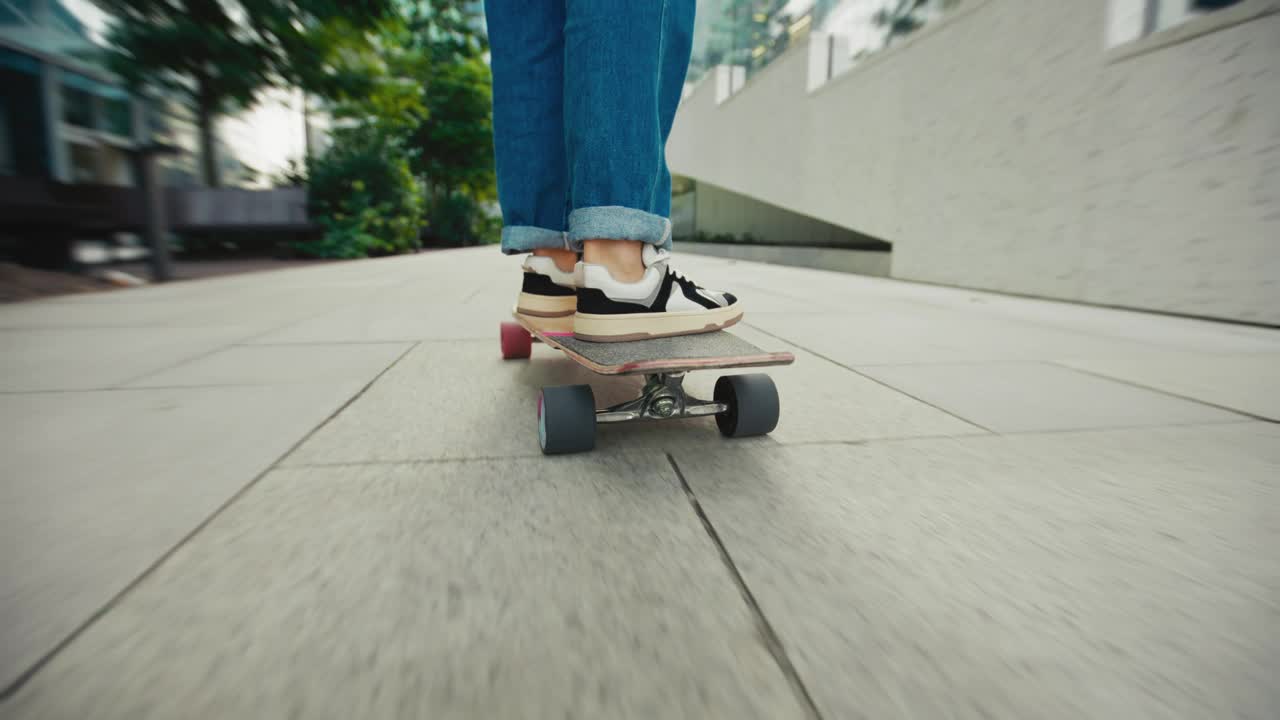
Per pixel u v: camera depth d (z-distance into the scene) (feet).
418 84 39.75
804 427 5.19
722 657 2.25
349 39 27.45
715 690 2.08
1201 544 3.21
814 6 33.76
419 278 21.35
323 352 8.13
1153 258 13.83
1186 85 13.00
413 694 2.03
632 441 4.75
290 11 25.31
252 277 21.63
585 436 4.33
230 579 2.71
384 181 39.88
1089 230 15.52
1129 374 7.34
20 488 3.69
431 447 4.52
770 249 39.73
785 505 3.61
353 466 4.12
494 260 33.91
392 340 9.07
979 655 2.29
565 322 5.69
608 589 2.68
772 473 4.12
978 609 2.59
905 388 6.58
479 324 10.67
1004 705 2.03
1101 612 2.58
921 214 22.94
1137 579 2.85
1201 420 5.49
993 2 18.86
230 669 2.13
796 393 6.34
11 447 4.42
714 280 23.73
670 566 2.89
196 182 32.81
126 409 5.43
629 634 2.37
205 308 12.81
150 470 4.00
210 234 34.32
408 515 3.39
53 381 6.44
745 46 45.21
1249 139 11.86
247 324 10.57
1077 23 15.81
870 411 5.70
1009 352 8.77
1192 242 12.95
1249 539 3.26
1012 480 4.06
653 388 4.60
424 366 7.34
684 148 59.88
